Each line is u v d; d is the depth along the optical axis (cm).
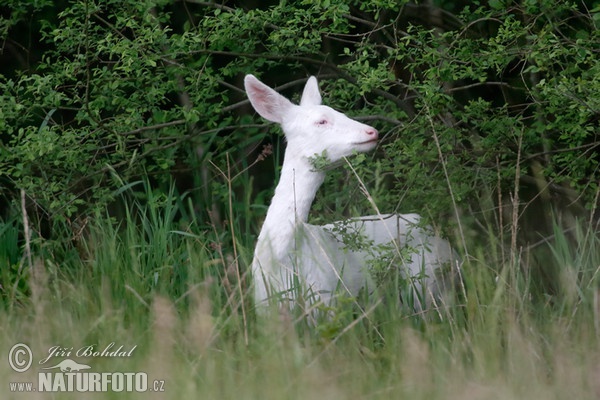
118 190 1224
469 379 827
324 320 929
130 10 1231
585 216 1280
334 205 1306
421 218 1095
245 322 897
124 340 902
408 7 1418
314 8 1150
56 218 1201
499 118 1179
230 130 1503
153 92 1212
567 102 1117
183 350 892
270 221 1055
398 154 1160
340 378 818
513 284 964
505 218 1281
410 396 772
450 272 1095
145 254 1145
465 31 1234
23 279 1088
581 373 806
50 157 1209
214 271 1106
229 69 1259
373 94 1492
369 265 1041
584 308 934
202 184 1416
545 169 1205
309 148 1057
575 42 1138
